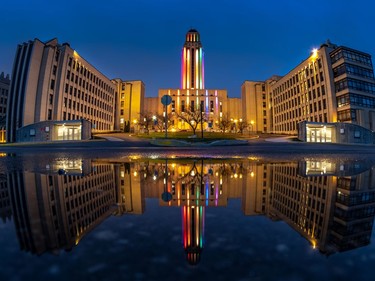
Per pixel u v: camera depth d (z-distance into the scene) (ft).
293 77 244.42
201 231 6.89
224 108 376.27
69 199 11.75
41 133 160.56
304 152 67.87
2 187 14.98
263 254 5.26
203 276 4.21
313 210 9.66
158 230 7.02
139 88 326.24
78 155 52.85
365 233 6.77
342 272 4.43
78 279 4.08
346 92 174.81
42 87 172.14
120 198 12.09
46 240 6.14
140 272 4.37
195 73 422.00
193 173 22.27
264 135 244.83
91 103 235.20
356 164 31.81
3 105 252.21
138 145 118.42
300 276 4.26
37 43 172.35
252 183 16.93
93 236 6.43
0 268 4.49
